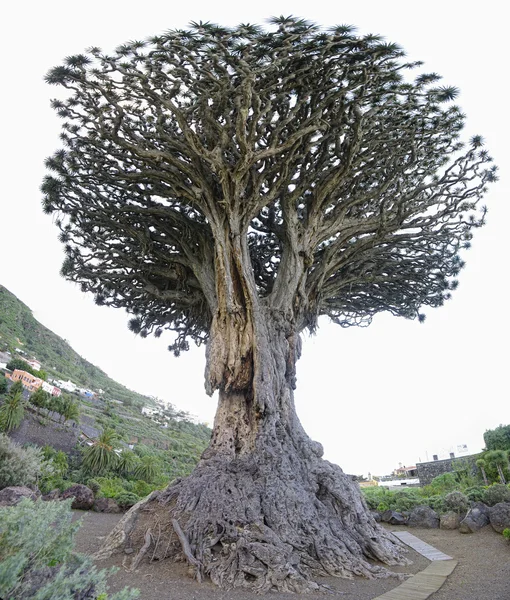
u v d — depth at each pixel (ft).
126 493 71.77
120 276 58.13
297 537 32.86
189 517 33.86
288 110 46.88
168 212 54.03
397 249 62.75
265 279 62.69
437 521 54.34
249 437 41.93
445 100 47.29
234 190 44.70
